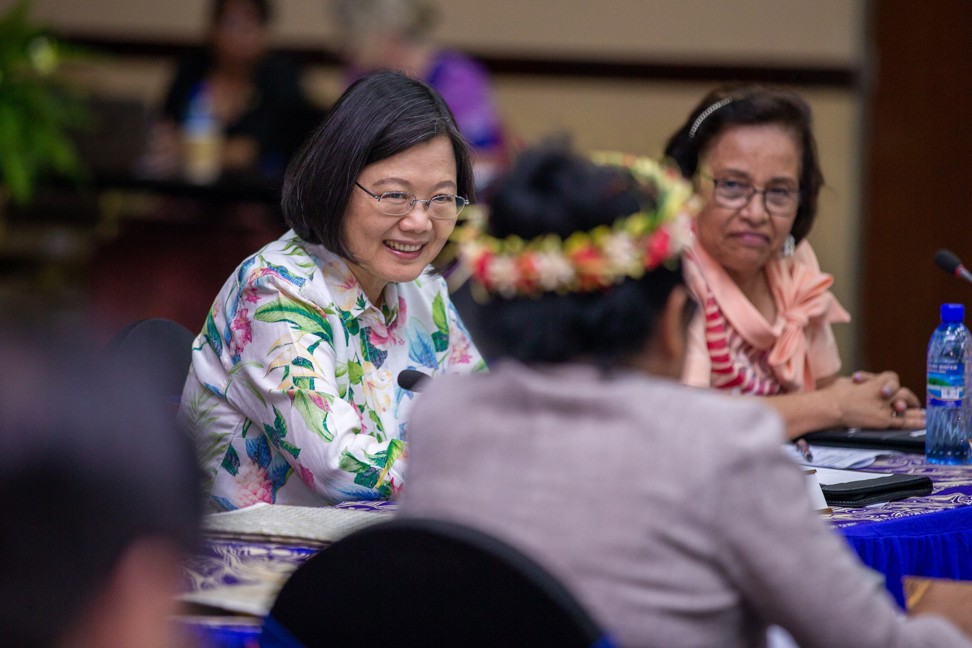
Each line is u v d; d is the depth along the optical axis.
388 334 7.17
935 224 18.78
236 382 6.70
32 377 2.31
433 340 7.48
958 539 6.09
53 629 2.23
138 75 22.94
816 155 8.65
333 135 6.65
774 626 4.13
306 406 6.43
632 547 3.71
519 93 20.91
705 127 8.46
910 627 4.00
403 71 6.97
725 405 3.87
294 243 6.98
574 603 3.48
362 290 7.02
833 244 19.28
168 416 2.45
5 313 2.45
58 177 17.47
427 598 3.71
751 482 3.73
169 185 16.64
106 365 2.41
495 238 4.23
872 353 19.09
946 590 5.24
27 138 15.95
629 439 3.81
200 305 17.41
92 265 17.89
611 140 20.67
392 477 6.39
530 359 4.12
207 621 4.43
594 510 3.76
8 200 18.67
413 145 6.63
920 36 18.72
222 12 18.11
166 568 2.38
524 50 20.80
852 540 5.57
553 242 4.11
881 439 7.98
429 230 6.75
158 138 17.75
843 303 19.30
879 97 19.00
